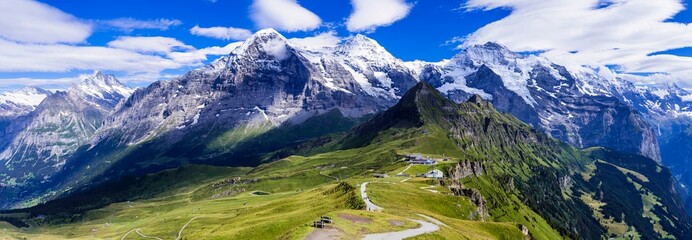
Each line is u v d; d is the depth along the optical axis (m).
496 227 188.88
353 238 127.31
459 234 149.75
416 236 135.50
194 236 197.88
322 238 124.31
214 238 167.25
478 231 172.88
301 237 124.31
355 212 156.62
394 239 130.62
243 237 163.12
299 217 179.62
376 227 140.62
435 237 138.50
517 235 189.00
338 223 139.12
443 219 175.62
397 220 153.12
